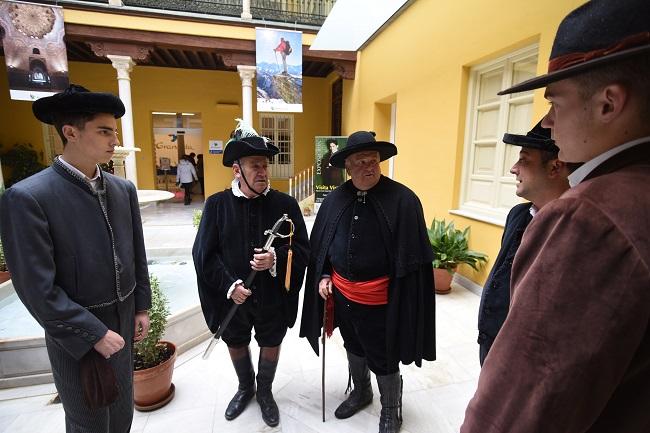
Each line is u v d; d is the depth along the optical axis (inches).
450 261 141.3
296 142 408.5
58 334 45.1
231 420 74.5
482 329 54.4
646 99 18.2
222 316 73.3
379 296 65.9
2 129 343.6
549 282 18.8
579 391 17.8
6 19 236.2
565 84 20.7
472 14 144.8
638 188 17.7
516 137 49.3
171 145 514.9
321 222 74.5
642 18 17.1
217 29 279.4
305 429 72.1
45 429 72.6
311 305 76.9
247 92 300.4
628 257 16.6
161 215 317.7
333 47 281.7
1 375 85.6
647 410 18.5
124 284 54.9
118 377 55.3
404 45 207.8
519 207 55.4
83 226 49.0
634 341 17.1
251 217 69.7
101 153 49.3
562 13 104.0
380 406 79.0
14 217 43.4
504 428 20.3
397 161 220.8
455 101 158.7
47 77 248.5
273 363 75.4
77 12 251.9
